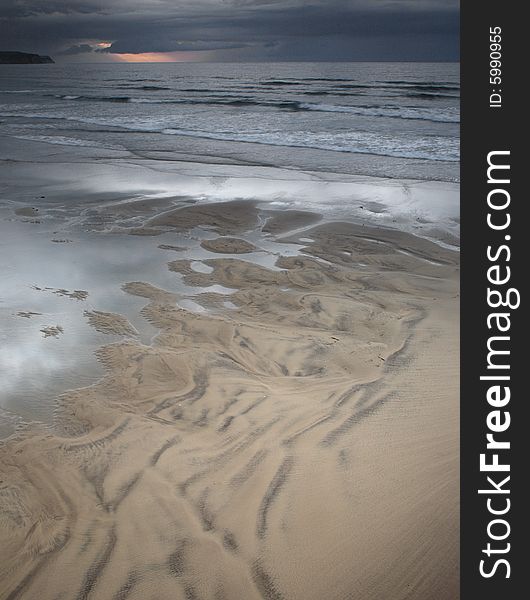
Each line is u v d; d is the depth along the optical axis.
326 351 5.52
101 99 39.84
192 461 3.94
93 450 4.07
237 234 9.49
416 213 10.79
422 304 6.60
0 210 10.81
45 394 4.77
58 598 2.91
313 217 10.52
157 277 7.49
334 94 41.81
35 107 33.50
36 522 3.41
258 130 22.36
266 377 5.07
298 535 3.23
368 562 3.03
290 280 7.46
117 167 15.29
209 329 5.99
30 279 7.30
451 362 5.22
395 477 3.66
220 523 3.36
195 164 15.69
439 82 54.56
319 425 4.31
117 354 5.44
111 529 3.35
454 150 17.03
